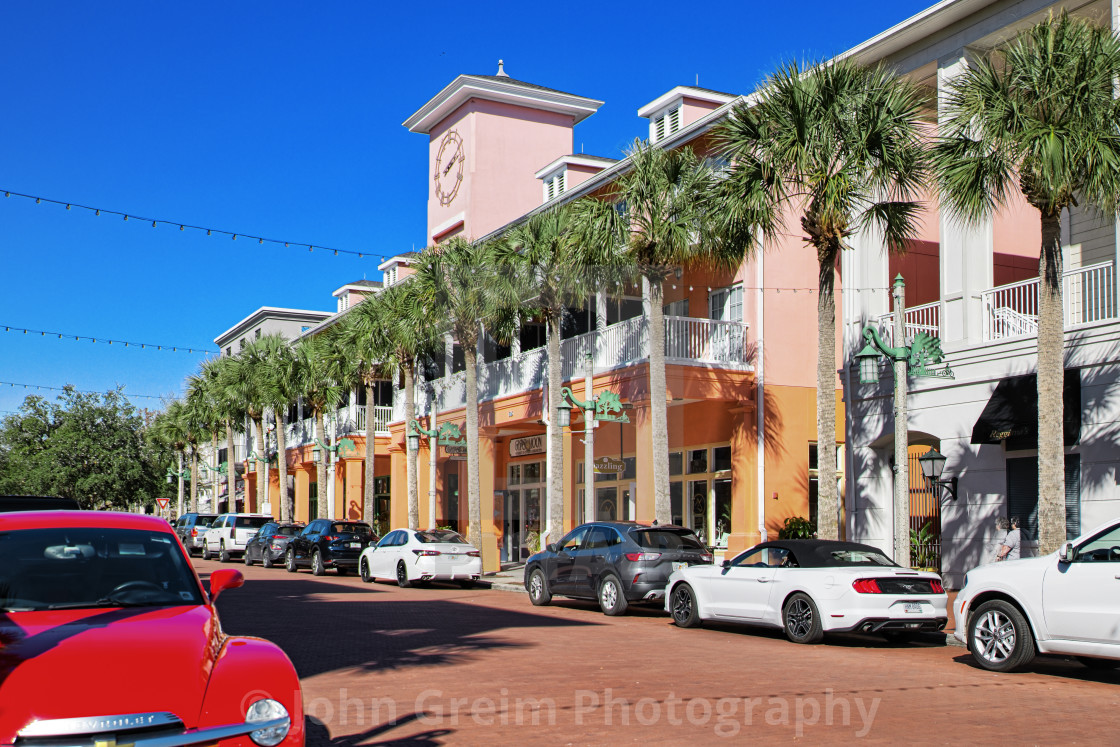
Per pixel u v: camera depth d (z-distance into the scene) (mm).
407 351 30906
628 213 21672
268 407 50219
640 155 21391
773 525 24594
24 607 5660
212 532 40500
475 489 27750
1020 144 13133
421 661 11531
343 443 43031
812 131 16406
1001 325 19500
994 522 18484
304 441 50656
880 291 21797
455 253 26484
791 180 17062
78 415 58750
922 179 16922
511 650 12539
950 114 18625
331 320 46594
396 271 45656
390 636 14070
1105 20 17938
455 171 40781
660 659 11734
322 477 41156
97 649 4906
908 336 21391
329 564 29953
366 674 10555
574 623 16312
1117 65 13211
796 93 16391
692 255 21125
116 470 58156
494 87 39594
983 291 19188
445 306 27016
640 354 24922
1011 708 8555
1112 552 9961
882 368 21109
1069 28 13500
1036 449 17781
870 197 18406
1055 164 13039
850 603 12789
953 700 8945
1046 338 13852
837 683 9914
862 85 16547
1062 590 10078
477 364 28984
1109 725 7832
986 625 10859
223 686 4797
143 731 4480
